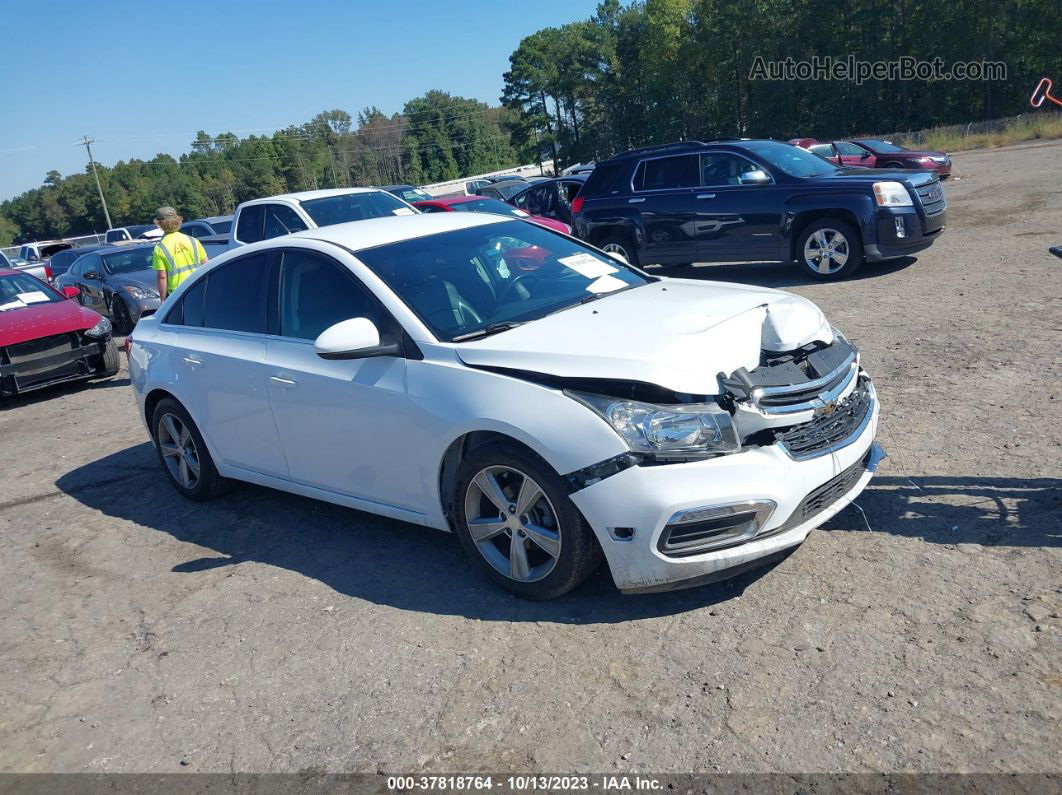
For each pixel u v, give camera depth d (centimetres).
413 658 355
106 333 1023
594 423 342
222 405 507
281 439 477
